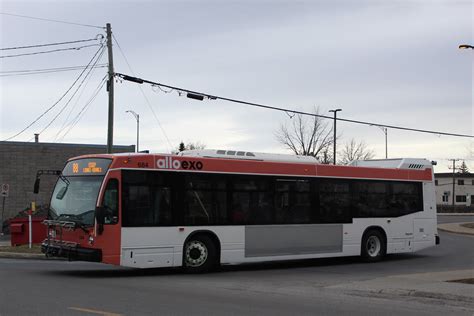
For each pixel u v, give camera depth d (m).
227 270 15.33
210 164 14.62
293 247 15.87
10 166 31.50
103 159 13.26
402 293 10.77
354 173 17.62
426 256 20.20
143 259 13.23
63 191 13.71
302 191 16.30
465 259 19.08
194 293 10.55
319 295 10.66
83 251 12.66
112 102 21.50
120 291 10.56
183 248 13.91
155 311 8.52
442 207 83.94
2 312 8.17
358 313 8.84
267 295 10.52
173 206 13.84
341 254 16.97
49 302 9.08
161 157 13.82
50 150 32.38
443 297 10.36
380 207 18.19
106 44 21.94
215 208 14.55
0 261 17.41
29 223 21.09
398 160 19.20
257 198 15.34
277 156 16.30
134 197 13.28
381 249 18.11
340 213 17.09
